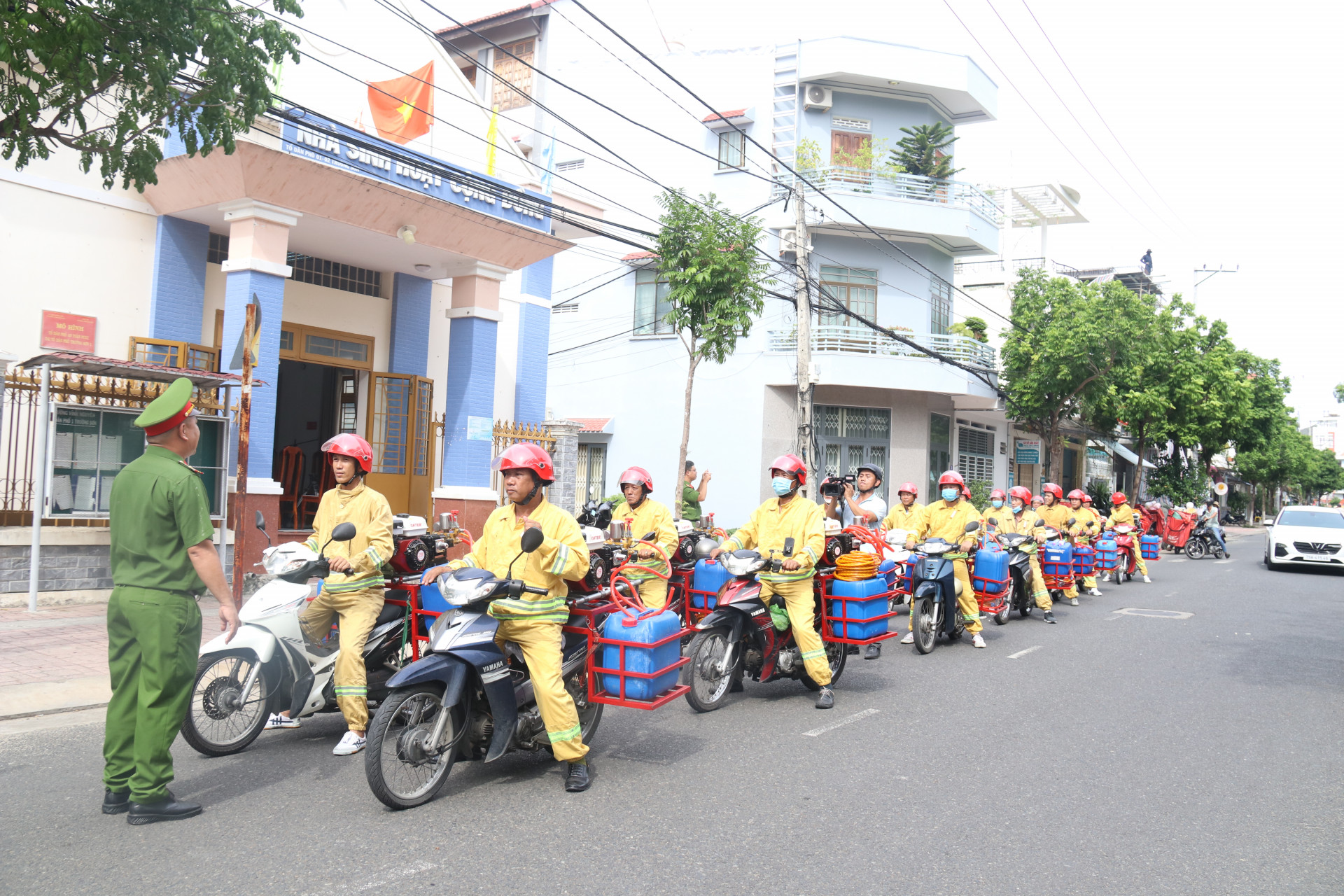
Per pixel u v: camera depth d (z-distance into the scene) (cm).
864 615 741
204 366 1192
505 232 1395
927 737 635
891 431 2269
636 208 2419
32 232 1089
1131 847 444
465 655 484
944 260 2439
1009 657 947
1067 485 3584
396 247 1348
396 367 1502
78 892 370
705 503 2244
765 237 2227
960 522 995
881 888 391
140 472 442
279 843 425
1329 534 2031
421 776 513
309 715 584
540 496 522
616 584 616
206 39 673
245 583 1119
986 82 2419
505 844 430
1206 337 3319
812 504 718
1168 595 1562
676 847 431
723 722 670
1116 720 689
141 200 1184
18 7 568
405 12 1261
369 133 1212
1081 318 2267
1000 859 425
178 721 451
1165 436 3094
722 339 1407
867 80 2291
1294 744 633
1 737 580
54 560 1006
